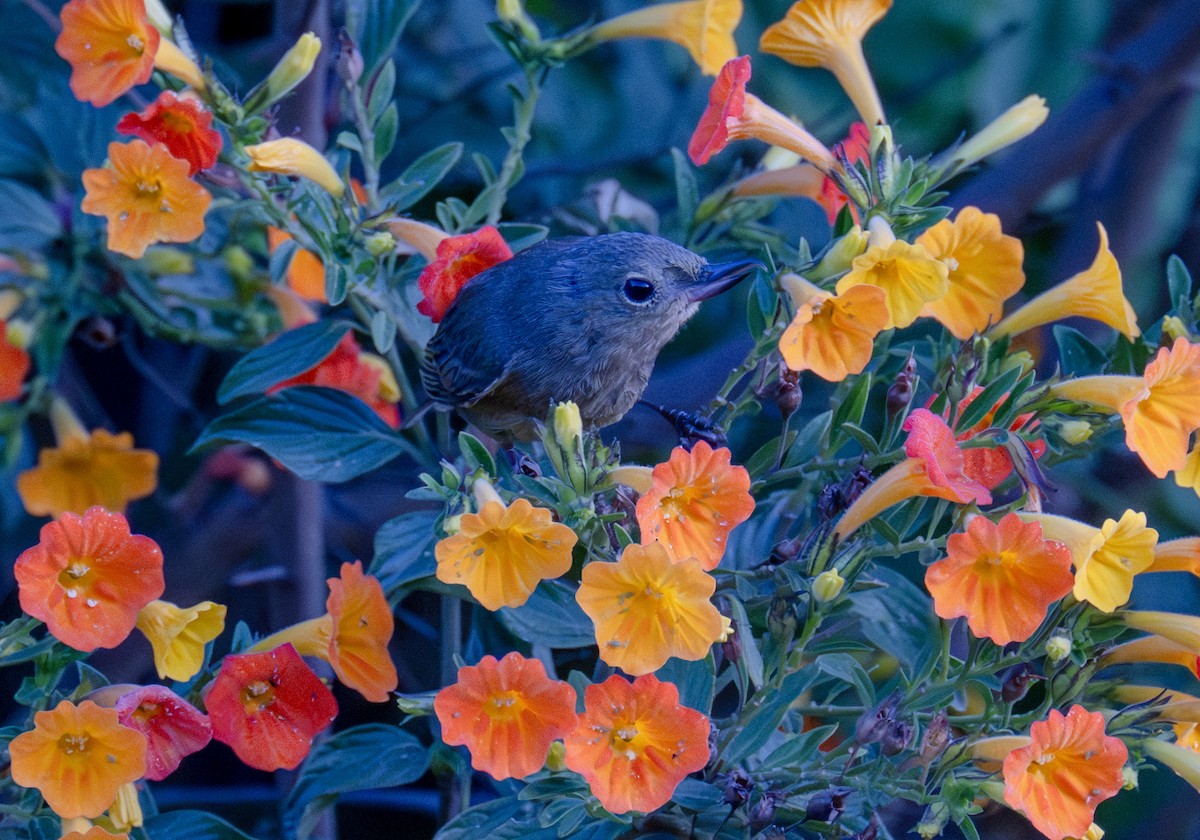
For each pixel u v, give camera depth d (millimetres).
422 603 3115
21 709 3078
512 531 2865
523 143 2955
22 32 3082
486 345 2959
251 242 3014
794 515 2934
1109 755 2865
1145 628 2881
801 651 2883
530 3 3256
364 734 2938
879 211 2902
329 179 2922
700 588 2857
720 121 2902
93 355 3711
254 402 2947
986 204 3062
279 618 3035
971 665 2879
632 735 2863
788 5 3406
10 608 3006
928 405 2893
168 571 3107
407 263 2953
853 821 2889
